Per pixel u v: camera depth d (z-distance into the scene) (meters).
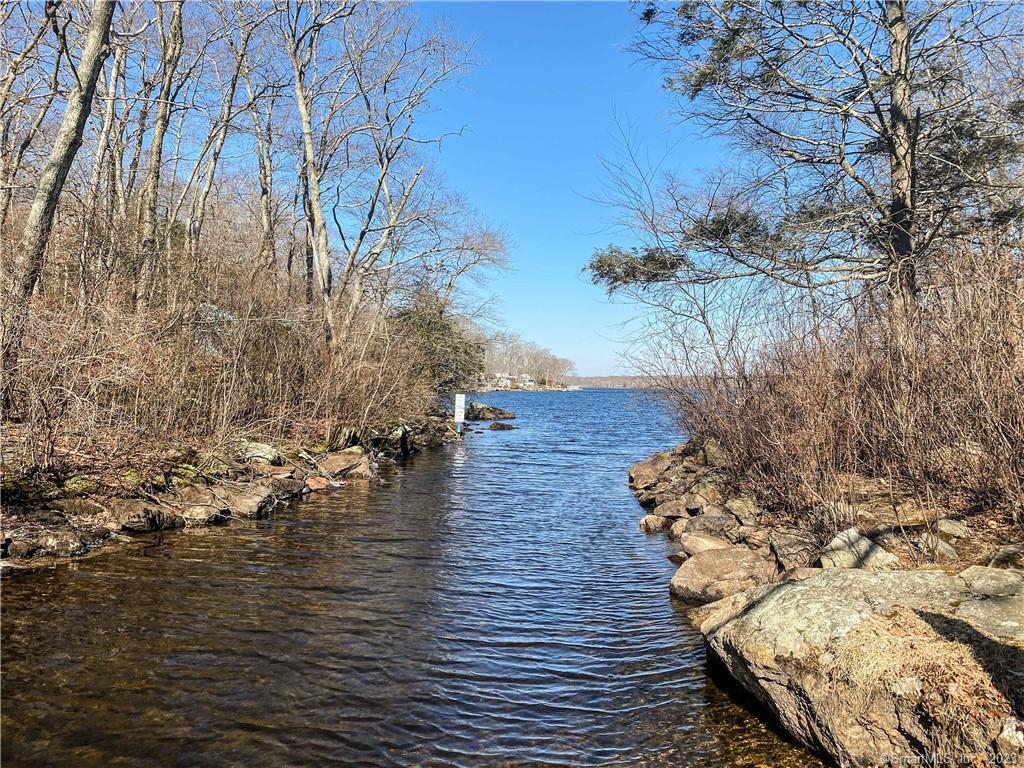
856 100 13.70
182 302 13.61
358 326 20.50
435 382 28.44
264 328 15.77
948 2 12.55
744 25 13.46
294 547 8.67
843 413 8.55
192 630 5.73
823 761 4.07
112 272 12.62
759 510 9.70
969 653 3.90
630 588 7.61
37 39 12.23
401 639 5.84
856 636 4.25
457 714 4.59
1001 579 4.84
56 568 7.07
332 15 23.66
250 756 3.97
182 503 9.71
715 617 5.46
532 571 8.22
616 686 5.08
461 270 28.19
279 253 28.62
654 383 14.97
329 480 13.91
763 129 14.68
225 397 13.36
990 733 3.36
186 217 23.81
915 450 7.48
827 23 13.57
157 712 4.39
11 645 5.20
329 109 25.84
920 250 12.52
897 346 8.31
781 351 9.91
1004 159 12.67
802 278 13.59
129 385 10.98
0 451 8.44
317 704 4.63
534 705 4.76
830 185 14.25
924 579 5.00
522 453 23.52
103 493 9.05
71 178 14.95
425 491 13.98
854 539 6.69
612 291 15.43
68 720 4.22
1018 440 6.41
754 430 10.05
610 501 13.78
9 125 15.51
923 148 13.47
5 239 11.15
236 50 22.86
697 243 14.08
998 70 13.68
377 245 25.73
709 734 4.41
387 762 3.98
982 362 6.84
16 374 8.69
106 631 5.58
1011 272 7.53
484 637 5.98
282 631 5.86
